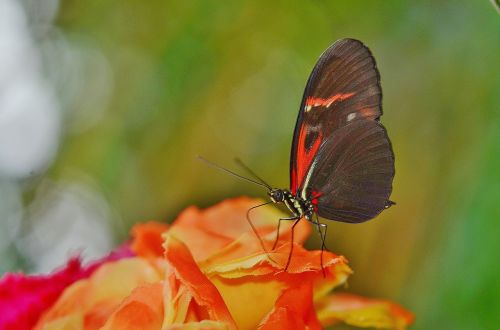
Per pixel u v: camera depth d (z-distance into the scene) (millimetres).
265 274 416
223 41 618
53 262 656
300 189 454
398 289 512
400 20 547
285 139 631
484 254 492
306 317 417
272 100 629
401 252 516
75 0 703
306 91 449
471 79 522
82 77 697
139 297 417
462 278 494
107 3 673
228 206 455
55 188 685
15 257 638
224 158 632
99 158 666
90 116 687
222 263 420
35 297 442
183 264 412
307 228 452
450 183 509
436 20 536
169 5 629
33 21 723
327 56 447
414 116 529
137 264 444
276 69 621
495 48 522
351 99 451
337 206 455
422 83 532
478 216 496
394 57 542
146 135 643
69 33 709
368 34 557
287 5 598
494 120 512
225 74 624
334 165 453
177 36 625
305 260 416
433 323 498
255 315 421
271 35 608
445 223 506
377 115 447
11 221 649
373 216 451
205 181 633
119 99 659
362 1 564
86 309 437
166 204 644
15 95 691
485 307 490
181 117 634
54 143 689
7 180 671
